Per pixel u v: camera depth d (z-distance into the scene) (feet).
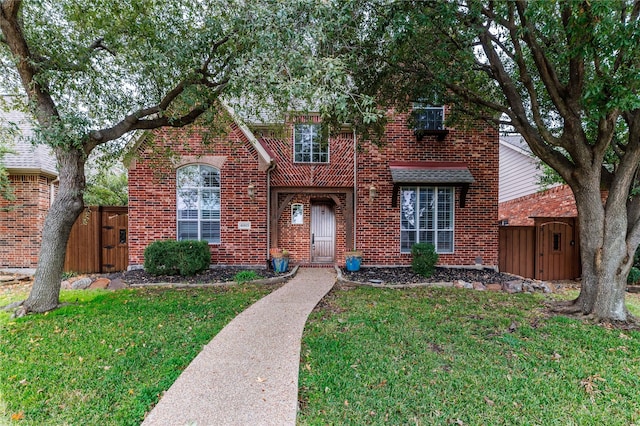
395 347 14.97
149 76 21.80
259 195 34.83
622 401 10.92
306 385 11.73
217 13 18.99
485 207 35.88
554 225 35.96
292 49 14.57
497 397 11.10
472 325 17.94
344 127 35.50
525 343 15.47
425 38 20.39
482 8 17.76
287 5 14.03
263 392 11.05
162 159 33.60
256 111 25.59
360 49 19.70
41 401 10.66
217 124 29.09
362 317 19.17
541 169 42.70
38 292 20.07
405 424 9.71
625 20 15.72
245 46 17.52
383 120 24.93
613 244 18.93
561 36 18.21
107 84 22.86
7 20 17.69
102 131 20.92
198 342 15.44
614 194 18.99
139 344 15.16
